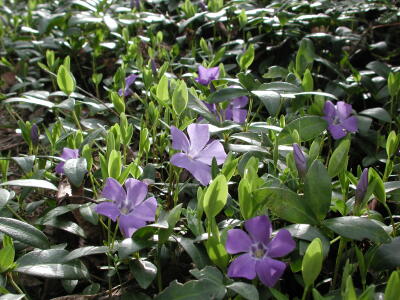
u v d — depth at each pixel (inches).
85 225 10.5
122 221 8.2
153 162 13.0
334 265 9.6
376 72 16.0
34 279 9.9
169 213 8.4
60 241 10.7
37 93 14.5
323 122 11.0
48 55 17.4
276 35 19.5
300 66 14.3
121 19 21.2
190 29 21.7
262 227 7.4
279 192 8.0
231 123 12.0
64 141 13.0
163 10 24.7
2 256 7.8
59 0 26.1
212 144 9.4
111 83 18.1
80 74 21.4
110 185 8.2
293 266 8.3
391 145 10.2
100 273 10.0
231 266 7.3
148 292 9.2
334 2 19.2
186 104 10.7
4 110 19.5
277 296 7.1
